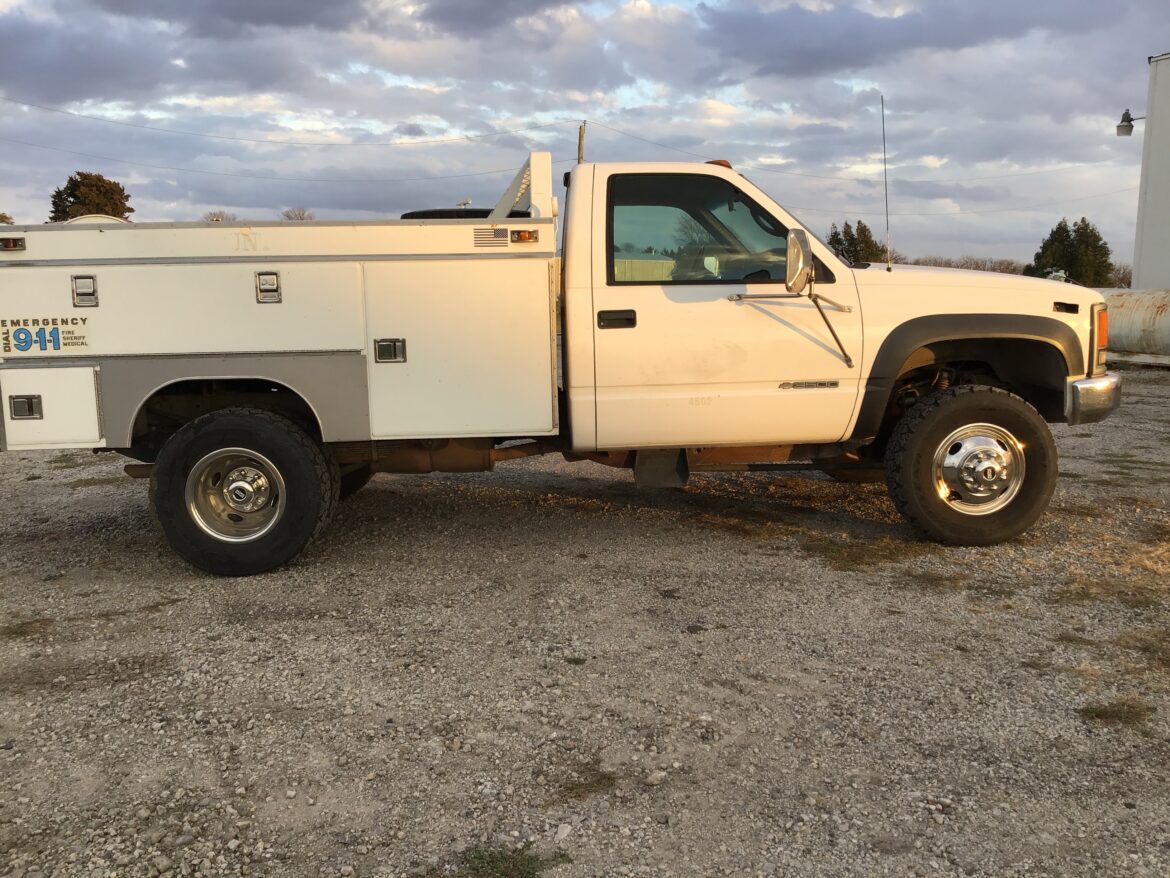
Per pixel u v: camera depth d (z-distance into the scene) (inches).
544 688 135.2
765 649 149.0
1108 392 199.8
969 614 163.3
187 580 191.6
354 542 218.5
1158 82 798.5
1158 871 91.0
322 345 183.3
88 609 173.9
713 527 226.8
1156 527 217.5
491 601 175.0
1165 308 633.6
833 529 222.7
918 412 198.4
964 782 108.0
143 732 122.6
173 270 179.5
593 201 189.8
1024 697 129.9
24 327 179.2
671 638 154.3
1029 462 199.3
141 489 293.6
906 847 95.7
